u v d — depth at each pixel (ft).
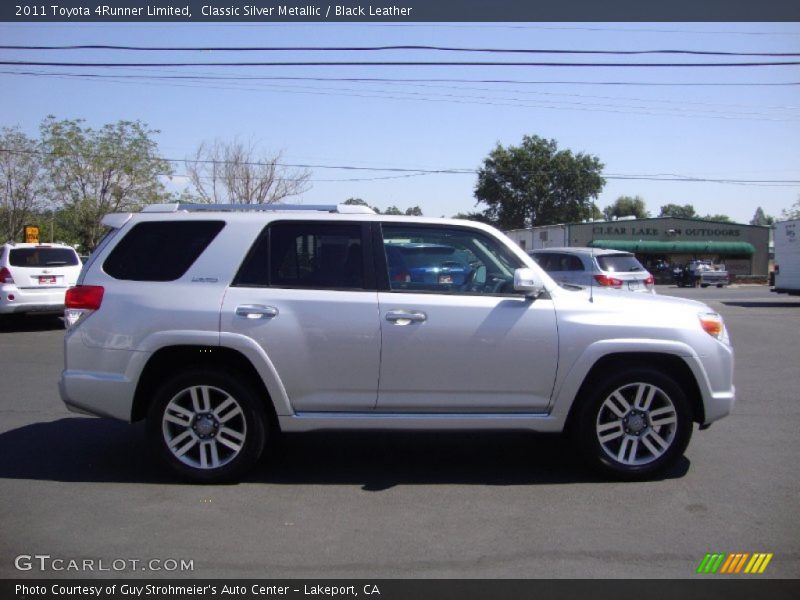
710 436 21.62
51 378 30.63
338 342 16.56
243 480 17.35
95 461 18.74
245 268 16.98
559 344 16.80
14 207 111.14
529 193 213.66
